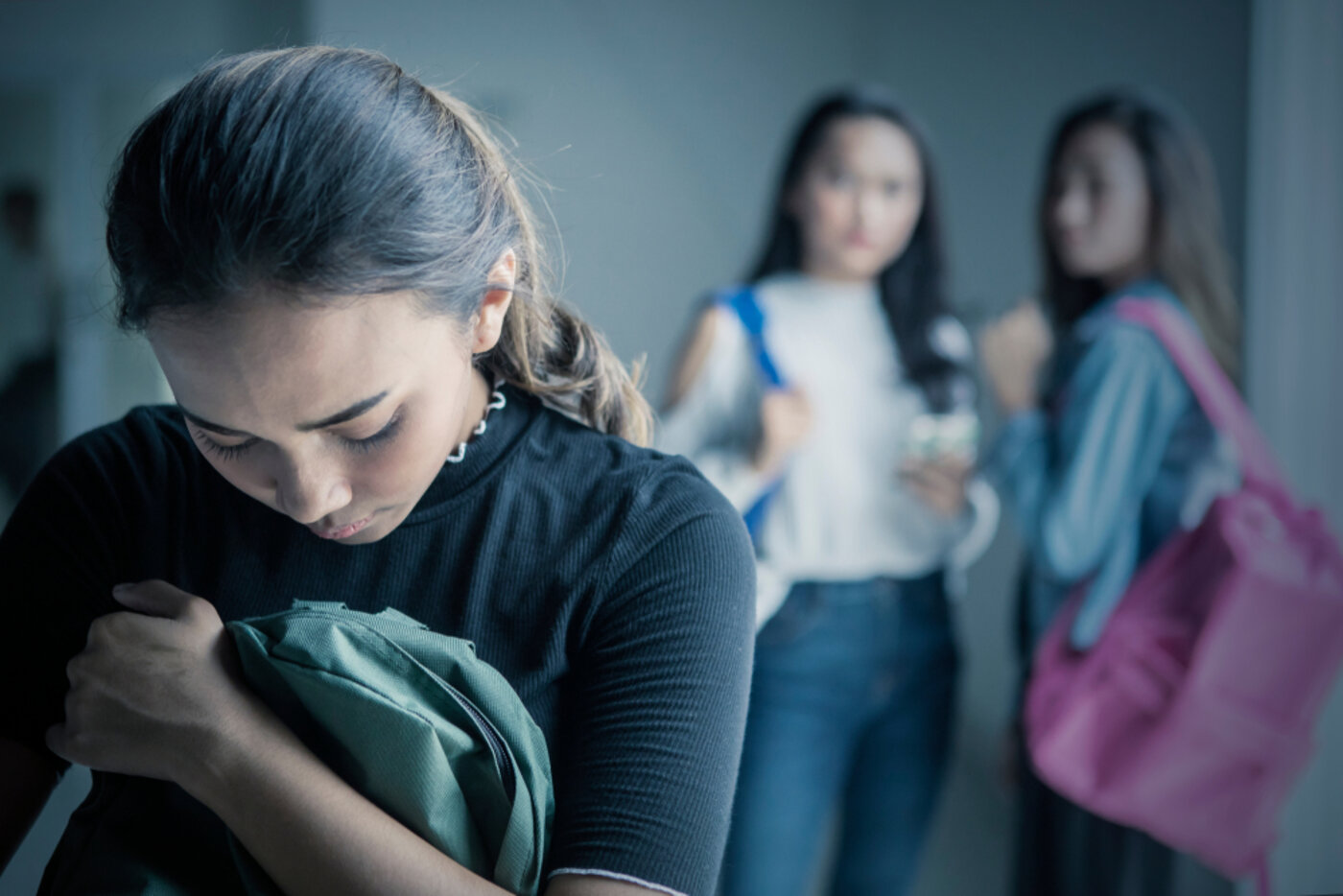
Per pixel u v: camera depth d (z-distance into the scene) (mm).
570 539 594
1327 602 1722
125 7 2332
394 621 557
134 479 625
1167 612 1799
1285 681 1742
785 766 1914
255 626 560
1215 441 1853
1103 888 1852
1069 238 1943
